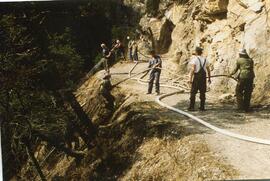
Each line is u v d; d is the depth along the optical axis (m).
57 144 14.12
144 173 10.41
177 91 15.64
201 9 17.91
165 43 24.38
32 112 13.45
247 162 8.72
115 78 19.59
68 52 15.16
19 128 13.02
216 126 10.85
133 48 25.70
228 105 13.24
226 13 16.28
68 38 16.95
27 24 13.77
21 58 12.94
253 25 14.00
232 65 14.51
